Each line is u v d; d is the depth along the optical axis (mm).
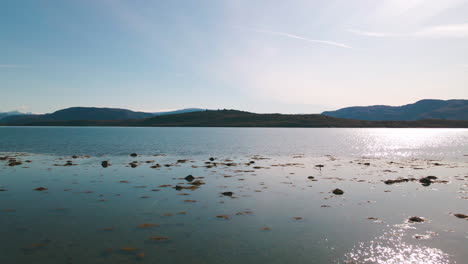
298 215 17719
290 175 31109
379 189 24578
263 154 55031
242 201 20609
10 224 15953
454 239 14250
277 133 162625
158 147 69750
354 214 17953
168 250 12930
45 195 22141
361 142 94625
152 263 11766
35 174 31219
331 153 58219
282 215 17703
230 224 16125
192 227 15633
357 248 13312
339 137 125188
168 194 22500
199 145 76750
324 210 18703
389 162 43406
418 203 20375
